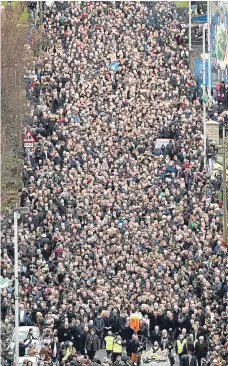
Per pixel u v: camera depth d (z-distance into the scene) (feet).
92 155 600.80
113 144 612.70
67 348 462.60
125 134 624.59
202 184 582.35
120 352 470.39
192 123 643.86
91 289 497.05
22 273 503.61
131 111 650.43
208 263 516.32
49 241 523.70
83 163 594.65
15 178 584.81
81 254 517.96
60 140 613.11
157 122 640.58
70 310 482.28
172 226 541.75
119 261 513.86
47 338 469.16
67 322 476.95
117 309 484.33
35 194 560.20
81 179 577.84
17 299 458.09
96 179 580.30
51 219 543.80
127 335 482.28
